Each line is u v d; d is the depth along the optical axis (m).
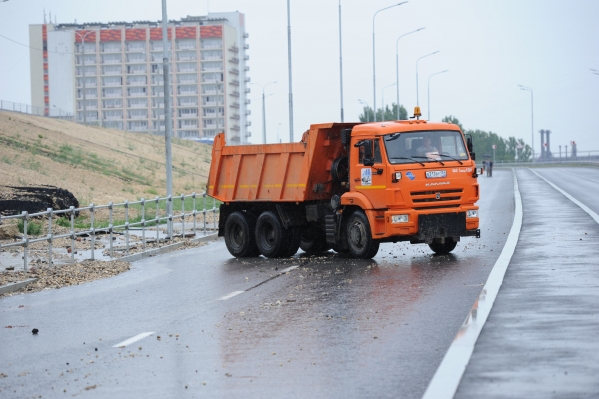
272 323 11.46
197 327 11.46
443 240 19.27
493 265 16.83
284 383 8.04
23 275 18.09
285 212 21.34
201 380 8.34
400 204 18.81
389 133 19.06
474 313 10.94
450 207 19.38
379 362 8.74
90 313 13.27
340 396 7.47
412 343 9.63
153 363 9.23
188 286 16.19
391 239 19.27
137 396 7.82
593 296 11.96
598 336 9.26
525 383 7.42
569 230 23.47
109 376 8.71
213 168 23.27
